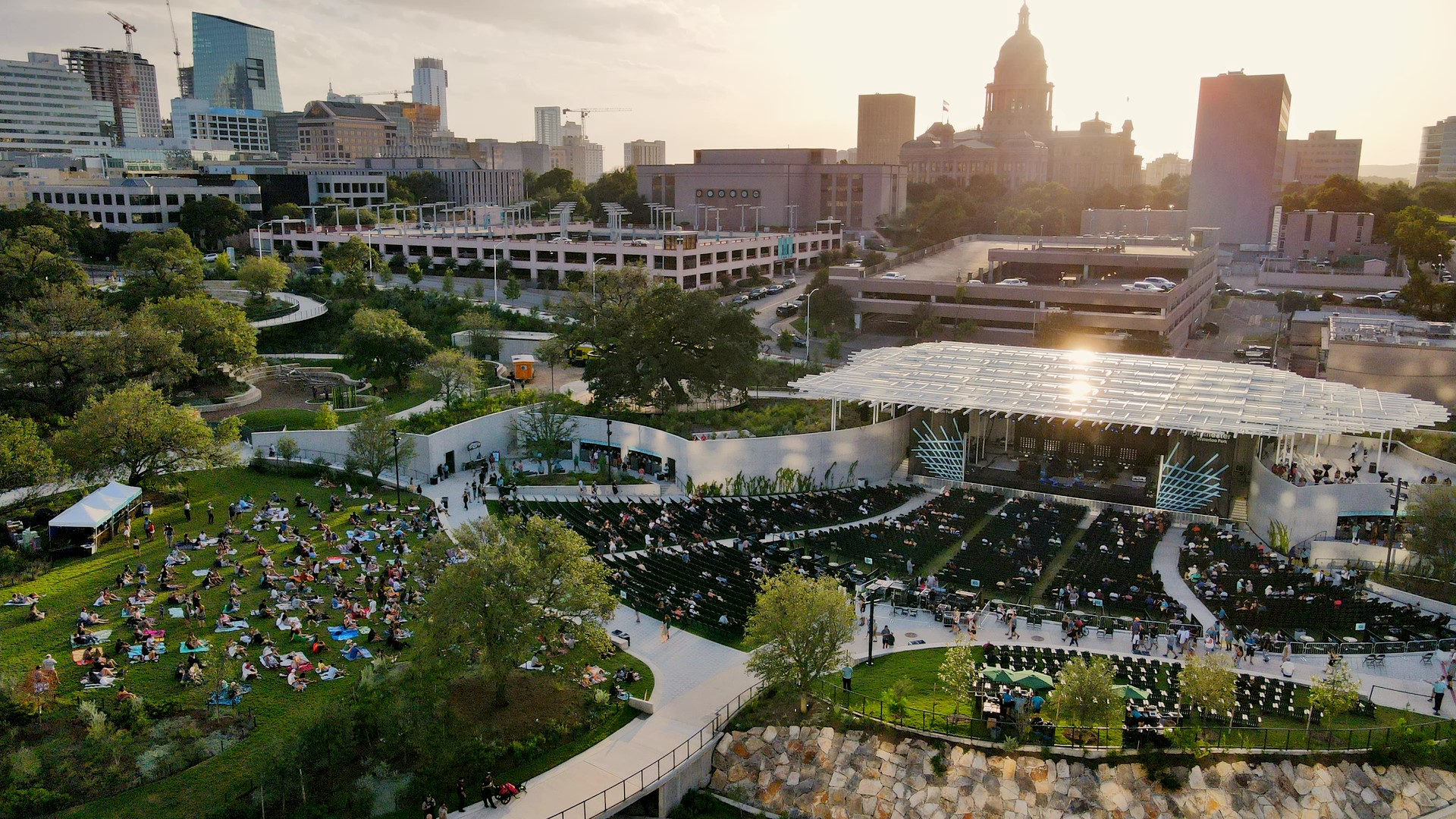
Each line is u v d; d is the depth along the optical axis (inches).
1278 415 3619.6
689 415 4480.8
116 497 3213.6
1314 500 3314.5
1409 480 3740.2
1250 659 2524.6
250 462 3964.1
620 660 2559.1
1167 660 2539.4
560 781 2055.9
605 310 4800.7
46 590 2760.8
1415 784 2057.1
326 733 2006.6
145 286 5989.2
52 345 4124.0
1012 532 3437.5
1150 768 2089.1
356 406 4783.5
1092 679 2119.8
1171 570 3132.4
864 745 2196.1
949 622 2736.2
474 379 4660.4
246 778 1977.1
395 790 1980.8
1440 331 5206.7
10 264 5703.7
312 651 2445.9
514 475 4035.4
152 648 2402.8
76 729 2102.6
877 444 4148.6
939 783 2137.1
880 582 2994.6
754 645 2642.7
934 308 7071.9
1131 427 4298.7
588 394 5054.1
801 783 2192.4
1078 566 3097.9
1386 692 2359.7
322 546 3161.9
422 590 2726.4
